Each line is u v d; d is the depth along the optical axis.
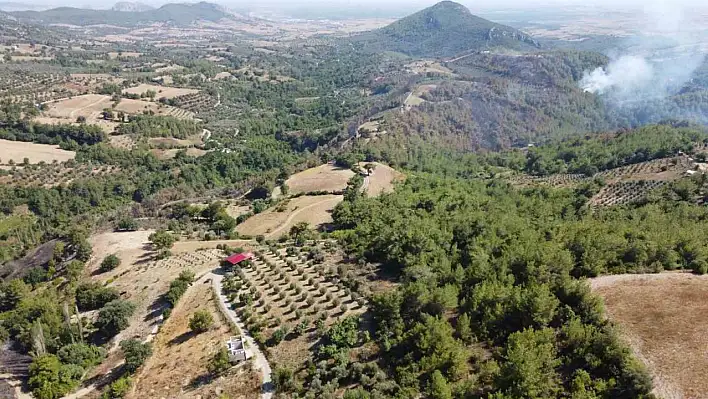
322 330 56.59
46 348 66.25
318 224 112.75
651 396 36.00
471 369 44.44
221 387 52.12
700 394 36.22
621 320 45.75
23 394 59.31
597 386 37.78
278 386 49.81
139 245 103.06
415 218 89.31
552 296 48.06
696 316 45.28
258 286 72.88
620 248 61.22
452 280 61.09
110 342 68.56
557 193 134.50
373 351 51.09
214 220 124.88
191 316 68.25
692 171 135.75
